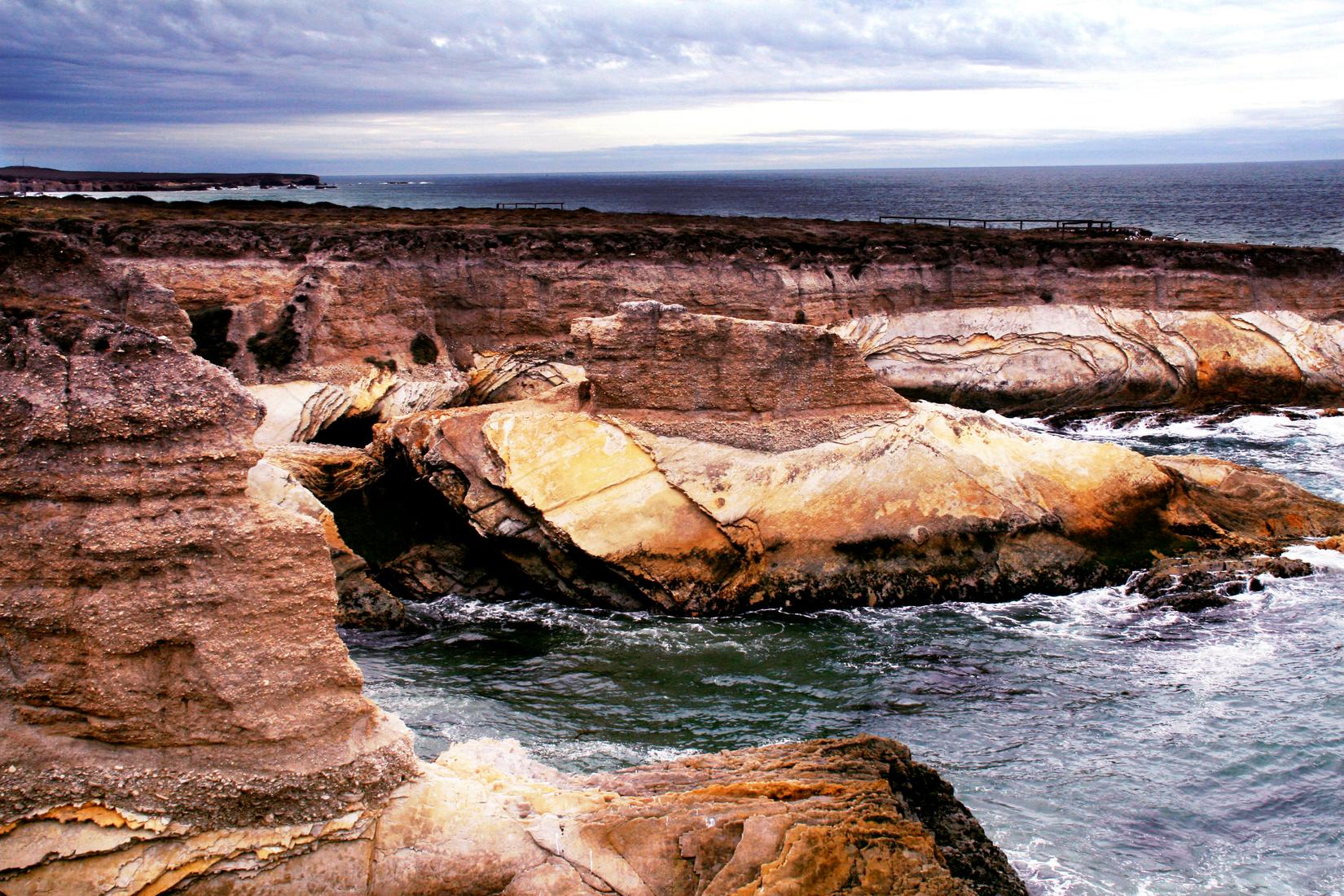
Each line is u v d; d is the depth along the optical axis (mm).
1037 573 26188
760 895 12234
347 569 24562
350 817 12258
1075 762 19047
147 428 11766
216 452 11969
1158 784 18391
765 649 23406
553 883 12266
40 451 11570
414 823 12406
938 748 19484
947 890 12781
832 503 26078
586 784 14898
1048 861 16297
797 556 25656
